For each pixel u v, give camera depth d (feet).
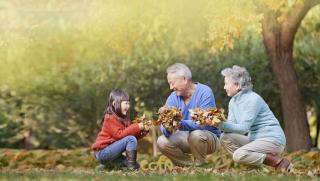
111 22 53.36
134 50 62.18
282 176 27.91
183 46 61.16
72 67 64.85
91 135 64.64
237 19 43.47
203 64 60.80
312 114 68.44
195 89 32.50
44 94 64.75
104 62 62.85
